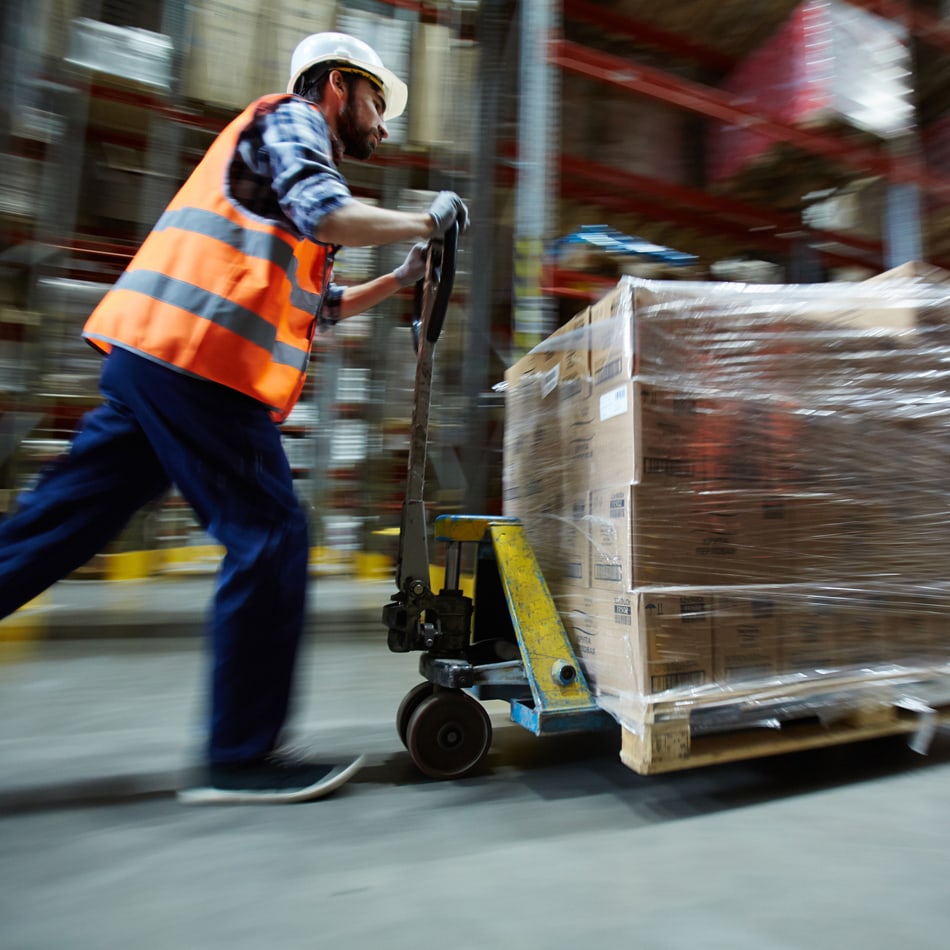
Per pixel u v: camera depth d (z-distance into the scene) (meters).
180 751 1.65
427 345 1.54
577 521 1.60
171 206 1.36
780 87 4.04
